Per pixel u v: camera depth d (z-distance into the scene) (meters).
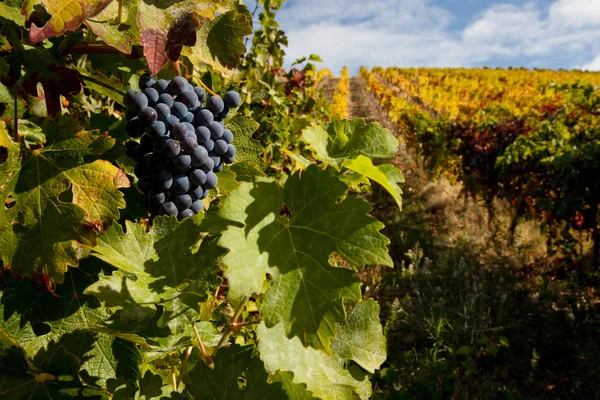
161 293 1.11
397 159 15.55
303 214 1.00
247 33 1.35
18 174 1.11
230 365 1.10
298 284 0.94
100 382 1.17
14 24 1.18
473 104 23.86
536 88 30.42
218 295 1.95
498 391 4.27
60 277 1.07
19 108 1.31
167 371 1.38
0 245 1.07
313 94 8.17
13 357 1.10
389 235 8.61
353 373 1.28
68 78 1.27
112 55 1.48
